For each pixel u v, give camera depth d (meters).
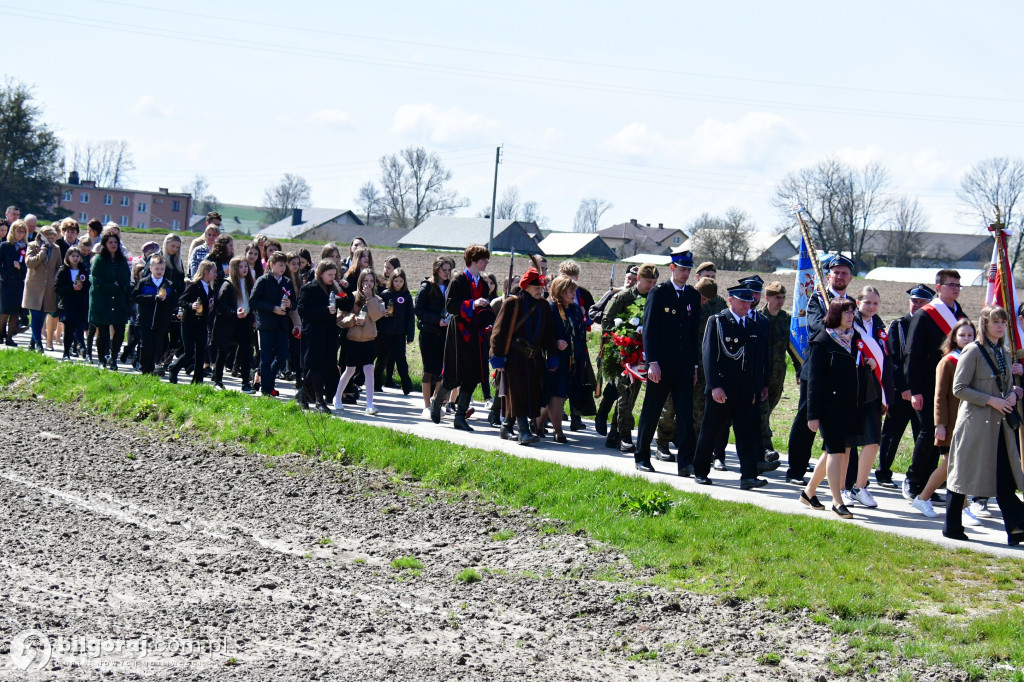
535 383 12.79
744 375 10.95
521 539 9.12
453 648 6.57
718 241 86.50
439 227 110.50
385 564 8.41
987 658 6.59
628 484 10.23
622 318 13.14
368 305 14.23
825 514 10.02
